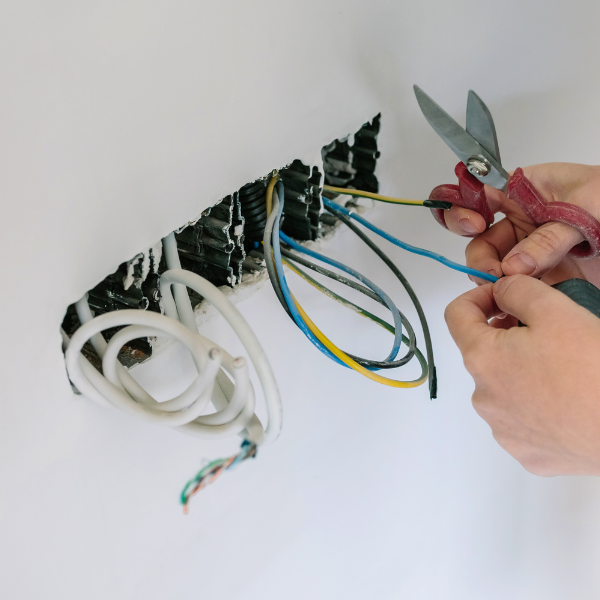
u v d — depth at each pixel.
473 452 0.93
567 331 0.43
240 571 0.67
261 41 0.42
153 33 0.35
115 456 0.46
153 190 0.40
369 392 0.72
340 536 0.79
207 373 0.33
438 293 0.79
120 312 0.36
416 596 0.98
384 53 0.54
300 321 0.48
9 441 0.37
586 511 1.13
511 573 1.11
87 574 0.48
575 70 0.79
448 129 0.47
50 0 0.30
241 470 0.60
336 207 0.57
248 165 0.47
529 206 0.51
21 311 0.35
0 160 0.31
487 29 0.64
